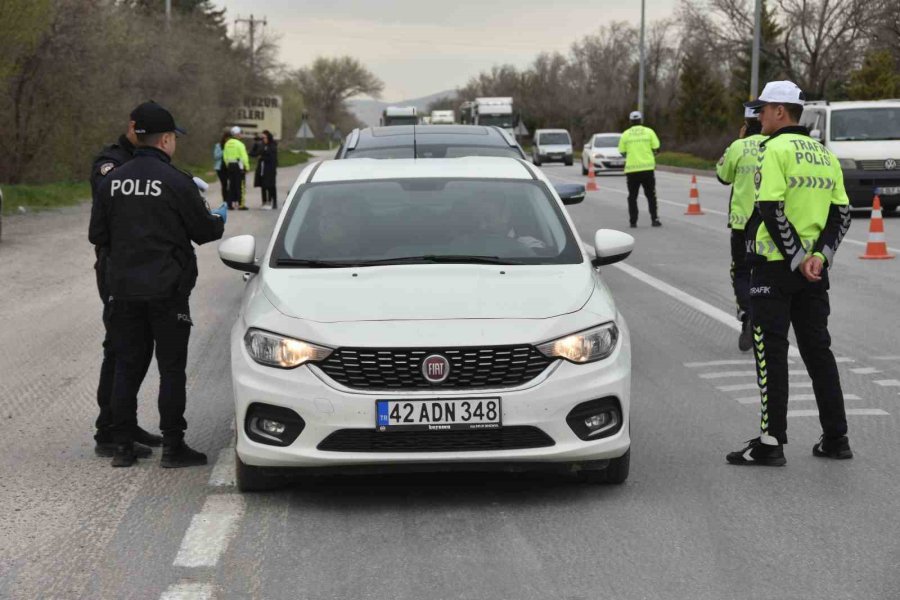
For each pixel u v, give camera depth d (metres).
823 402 6.63
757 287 6.55
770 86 6.55
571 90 110.12
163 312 6.51
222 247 6.78
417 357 5.62
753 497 5.93
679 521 5.55
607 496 5.98
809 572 4.85
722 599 4.57
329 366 5.66
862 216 24.25
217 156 28.52
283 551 5.18
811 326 6.59
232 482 6.31
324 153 108.31
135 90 45.53
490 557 5.08
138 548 5.24
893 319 11.57
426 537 5.36
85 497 6.05
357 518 5.66
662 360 9.65
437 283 6.11
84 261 17.28
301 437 5.67
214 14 92.38
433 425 5.59
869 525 5.46
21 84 33.25
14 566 5.02
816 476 6.30
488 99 64.62
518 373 5.67
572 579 4.80
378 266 6.42
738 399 8.22
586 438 5.78
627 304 12.64
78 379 9.21
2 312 12.62
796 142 6.47
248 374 5.81
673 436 7.22
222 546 5.25
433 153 12.09
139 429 7.16
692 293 13.43
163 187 6.48
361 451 5.65
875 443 6.99
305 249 6.64
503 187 7.24
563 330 5.77
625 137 21.92
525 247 6.66
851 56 62.03
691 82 73.06
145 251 6.48
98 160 6.76
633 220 22.19
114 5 41.06
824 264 6.45
